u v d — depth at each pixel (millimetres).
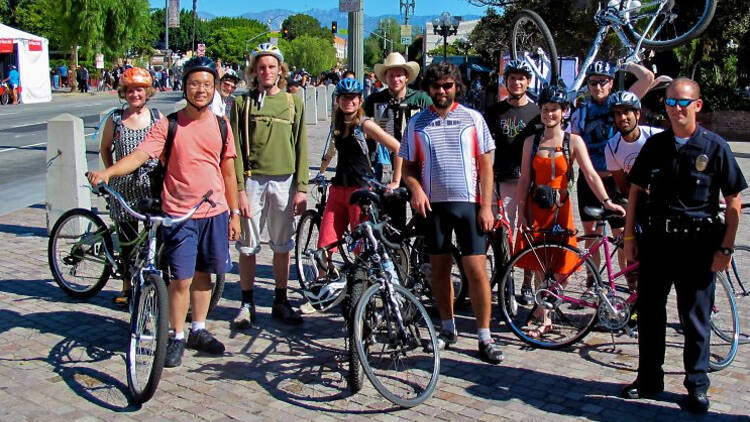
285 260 5750
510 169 6023
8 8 72750
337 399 4332
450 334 5195
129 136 5590
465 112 4832
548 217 5332
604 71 5781
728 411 4211
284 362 4914
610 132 5801
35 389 4418
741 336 5348
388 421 4059
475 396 4387
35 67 36125
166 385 4512
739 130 22391
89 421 4016
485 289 4922
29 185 12234
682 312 4219
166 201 4715
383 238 4613
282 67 5691
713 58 22766
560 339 5238
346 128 5688
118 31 49156
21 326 5469
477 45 34750
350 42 12469
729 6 20375
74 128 7828
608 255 5125
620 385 4570
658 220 4160
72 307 5941
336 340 5348
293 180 5707
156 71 54312
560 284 5242
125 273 5727
